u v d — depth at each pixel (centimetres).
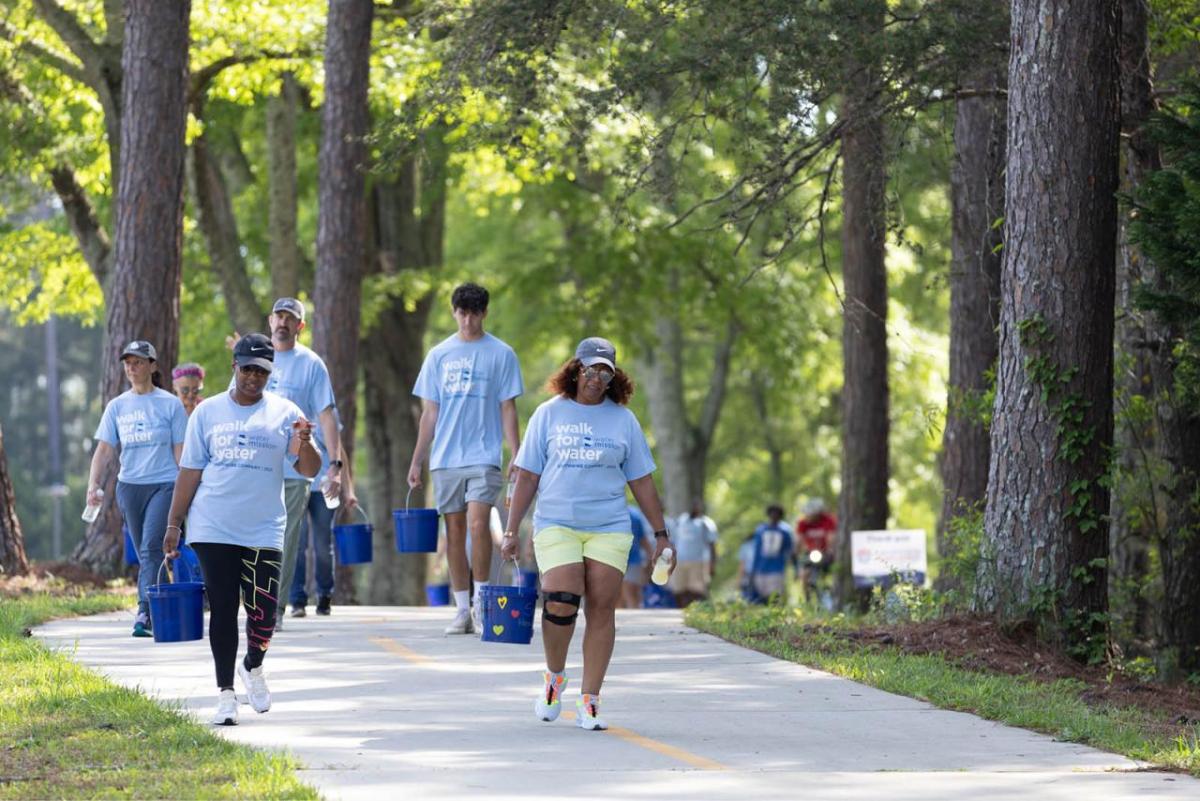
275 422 2484
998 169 5066
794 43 4241
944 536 5006
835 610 6234
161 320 5056
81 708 2477
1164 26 4531
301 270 8719
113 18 6219
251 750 2189
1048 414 3688
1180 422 4366
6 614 3666
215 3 6606
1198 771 2305
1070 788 2145
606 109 4534
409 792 1980
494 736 2414
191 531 2470
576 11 4544
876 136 4612
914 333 10000
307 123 8344
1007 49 4288
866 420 6238
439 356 3525
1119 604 4622
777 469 13662
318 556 4159
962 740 2534
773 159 4503
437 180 8169
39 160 7100
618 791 2019
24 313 8862
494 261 10031
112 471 5103
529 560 6588
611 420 2505
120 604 4259
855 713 2764
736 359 12494
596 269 9194
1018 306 3731
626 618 4519
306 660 3200
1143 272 4331
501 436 3538
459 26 4712
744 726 2595
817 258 9619
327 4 6744
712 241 9200
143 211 5041
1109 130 3694
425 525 3603
